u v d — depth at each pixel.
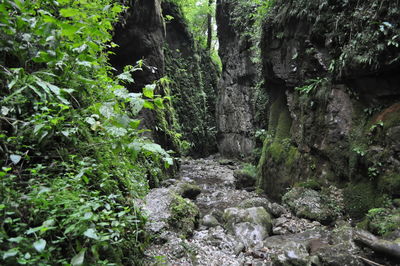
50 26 1.87
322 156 5.47
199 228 4.59
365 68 4.55
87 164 2.02
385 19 4.21
